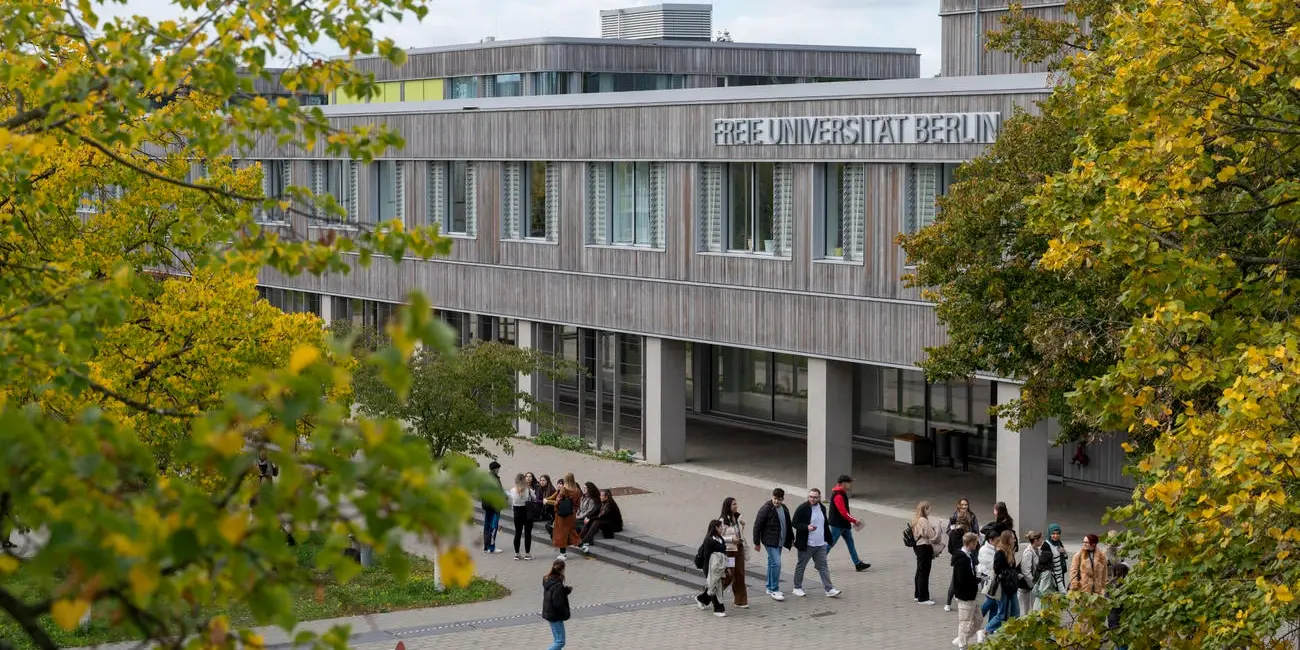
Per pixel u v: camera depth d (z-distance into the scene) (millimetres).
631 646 23250
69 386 8016
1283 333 12438
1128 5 17156
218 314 18281
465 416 28031
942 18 46094
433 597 26172
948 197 25641
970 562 22562
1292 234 14016
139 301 18469
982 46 44844
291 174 52625
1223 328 12867
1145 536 12031
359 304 52719
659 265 40031
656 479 38312
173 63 9305
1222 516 11180
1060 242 13992
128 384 17859
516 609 25719
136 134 10117
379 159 49844
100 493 5074
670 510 34156
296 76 10367
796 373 44438
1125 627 12078
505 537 32156
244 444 5086
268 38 10070
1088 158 15938
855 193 34812
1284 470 10602
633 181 41000
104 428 5168
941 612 25234
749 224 37656
